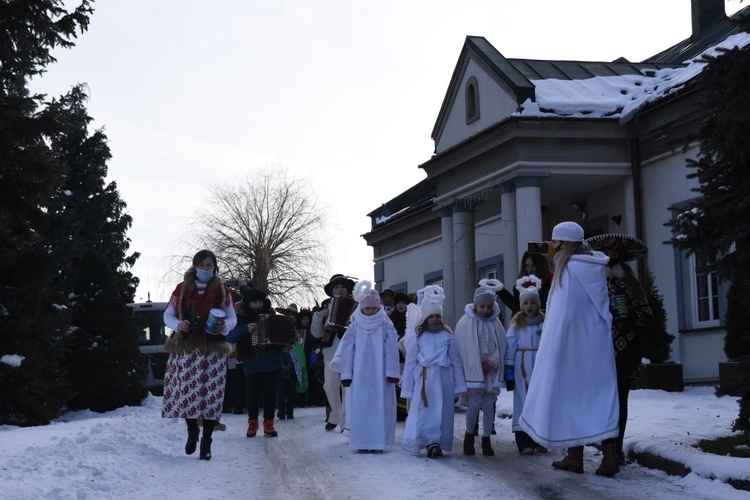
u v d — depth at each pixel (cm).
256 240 4294
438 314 936
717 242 749
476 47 2152
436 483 736
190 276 916
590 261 782
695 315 1734
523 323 922
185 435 1150
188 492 722
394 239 3200
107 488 732
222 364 916
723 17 2528
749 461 695
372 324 992
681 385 1497
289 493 717
